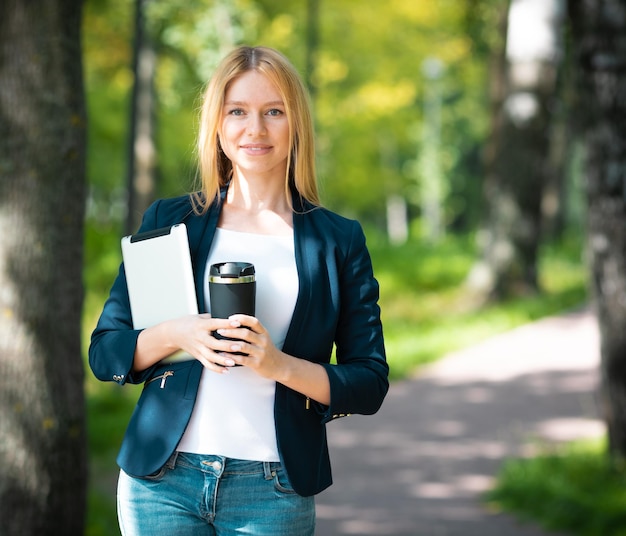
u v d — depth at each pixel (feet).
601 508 17.81
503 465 22.43
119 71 57.36
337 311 7.69
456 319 47.52
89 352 7.77
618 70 18.35
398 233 140.05
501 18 60.54
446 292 56.24
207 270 7.68
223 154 8.10
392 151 110.63
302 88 7.84
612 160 18.57
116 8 53.06
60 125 13.33
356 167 101.86
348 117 81.25
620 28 18.25
